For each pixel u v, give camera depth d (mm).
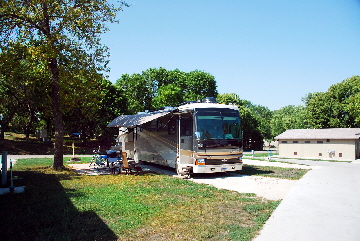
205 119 13938
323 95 46844
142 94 53531
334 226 6090
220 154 13844
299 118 65312
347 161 28266
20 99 33062
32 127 40469
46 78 17312
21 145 32781
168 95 47719
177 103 48000
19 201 8609
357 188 10305
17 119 41094
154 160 17422
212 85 52500
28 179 12680
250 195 9750
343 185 10938
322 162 26266
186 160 14109
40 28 15586
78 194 9633
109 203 8375
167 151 15859
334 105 45188
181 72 54719
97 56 16312
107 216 7121
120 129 22328
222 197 9398
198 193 10000
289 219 6648
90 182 12266
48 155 29281
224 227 6320
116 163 18625
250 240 5465
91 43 16078
